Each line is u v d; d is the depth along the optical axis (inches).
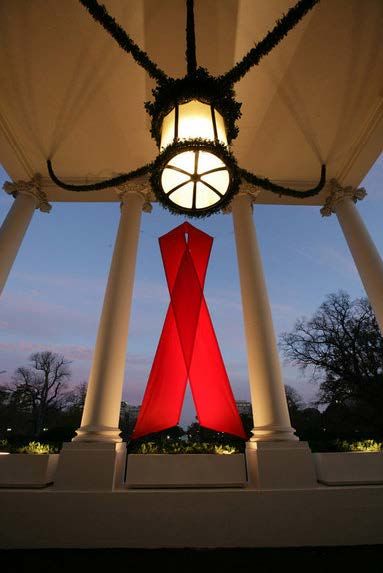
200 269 948.0
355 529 695.1
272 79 1059.3
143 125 1171.3
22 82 1053.2
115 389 881.5
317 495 722.8
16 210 1236.5
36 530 672.4
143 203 1266.0
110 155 1264.8
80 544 665.0
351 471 792.9
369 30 953.5
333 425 3506.4
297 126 1188.5
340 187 1341.0
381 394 3257.9
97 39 964.0
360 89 1087.6
